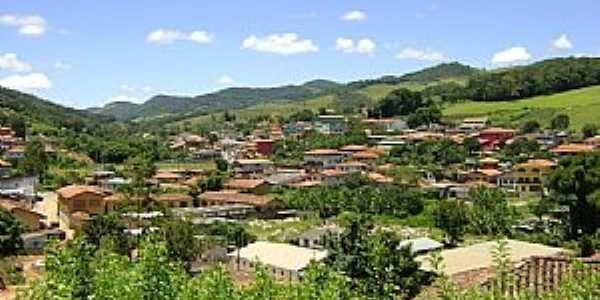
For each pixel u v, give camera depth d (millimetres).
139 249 14703
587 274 12836
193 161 155625
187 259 61750
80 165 134875
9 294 48656
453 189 104500
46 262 13703
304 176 123625
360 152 141000
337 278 14336
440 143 139000
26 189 111000
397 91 199625
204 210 98375
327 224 89312
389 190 98625
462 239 74625
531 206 92812
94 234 64312
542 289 18094
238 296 14359
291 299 14016
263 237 83438
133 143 155625
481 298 12969
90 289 13453
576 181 66562
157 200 99312
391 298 18000
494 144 144250
